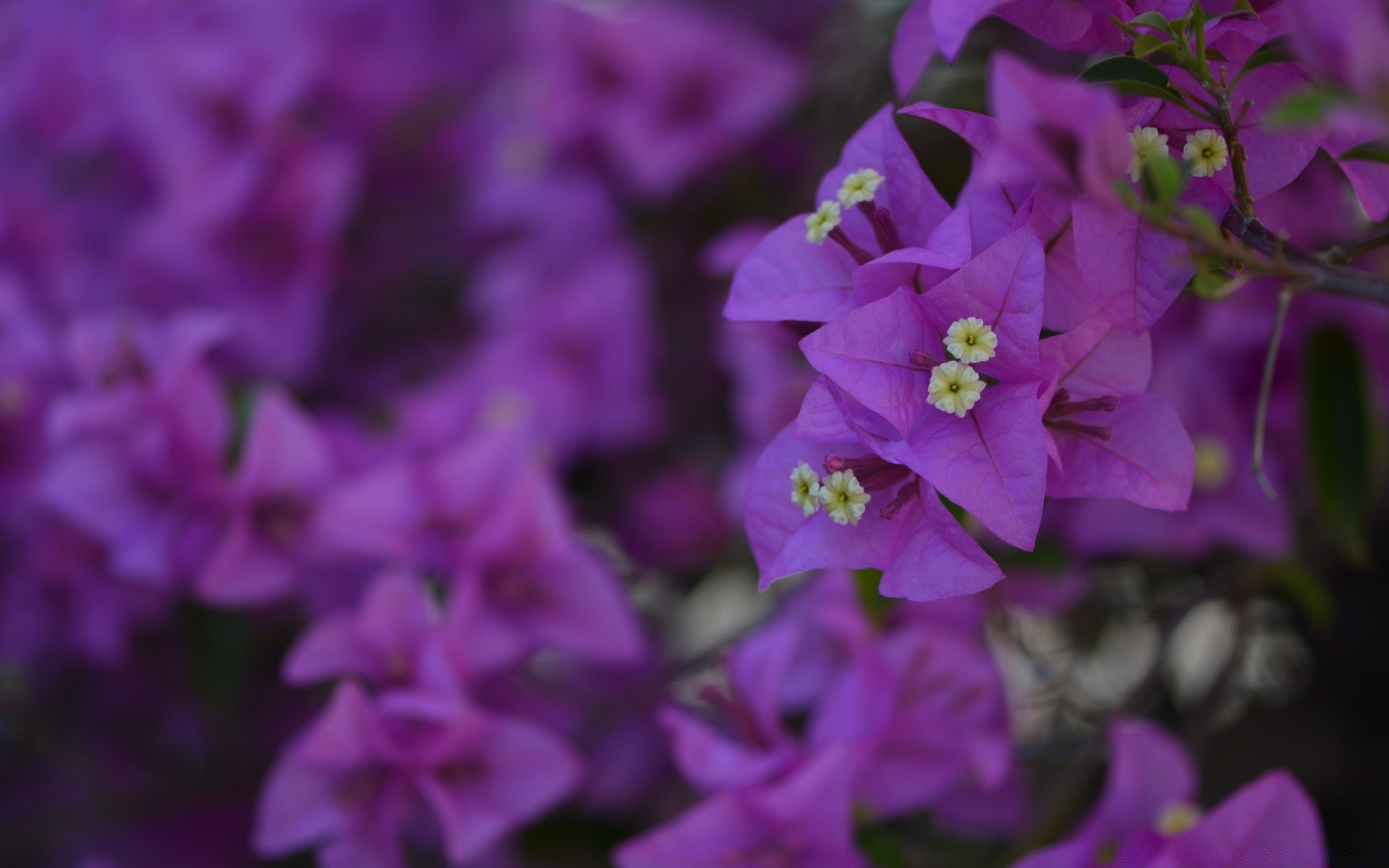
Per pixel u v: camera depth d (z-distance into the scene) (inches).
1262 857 21.5
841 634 24.5
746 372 29.0
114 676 34.8
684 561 35.6
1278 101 19.8
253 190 35.1
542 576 26.7
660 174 33.7
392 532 26.3
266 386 28.6
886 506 19.8
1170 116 19.9
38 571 31.0
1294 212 24.5
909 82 20.9
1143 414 20.1
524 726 25.0
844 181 20.5
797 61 34.4
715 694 24.1
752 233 23.6
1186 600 26.6
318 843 31.9
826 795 23.0
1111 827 22.8
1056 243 19.8
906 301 19.7
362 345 38.8
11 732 34.8
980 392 19.7
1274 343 19.6
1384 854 27.6
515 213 36.0
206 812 34.1
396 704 24.3
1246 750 30.6
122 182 38.6
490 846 30.0
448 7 41.8
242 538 26.5
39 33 38.2
